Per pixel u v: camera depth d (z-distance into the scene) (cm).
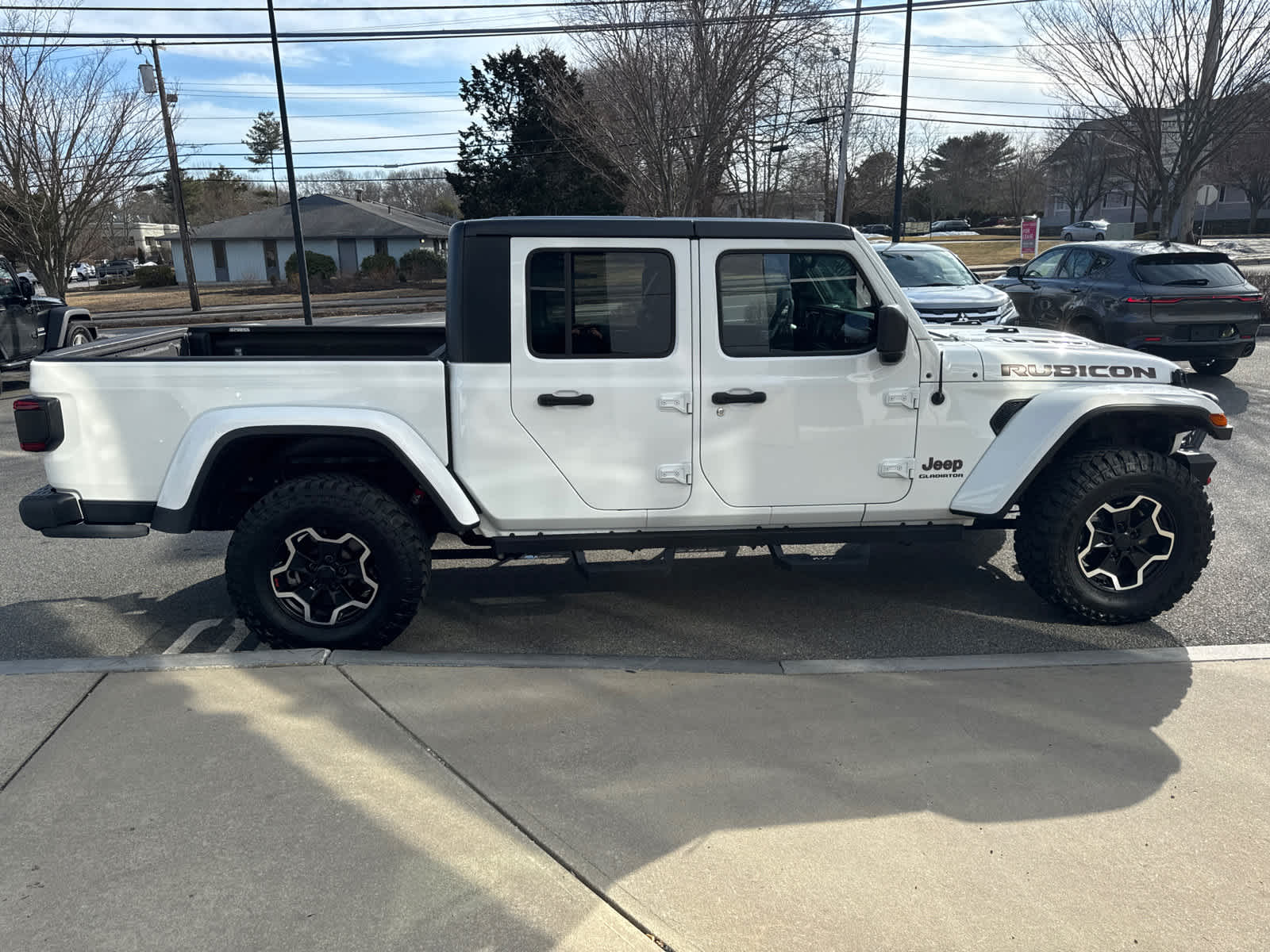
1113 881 263
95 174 2186
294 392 399
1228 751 327
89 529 407
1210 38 1462
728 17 1983
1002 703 363
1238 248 4150
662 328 407
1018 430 427
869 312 417
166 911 248
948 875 265
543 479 410
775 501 424
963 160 7219
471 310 397
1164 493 429
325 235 5034
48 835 278
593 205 3244
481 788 303
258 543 398
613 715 353
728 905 252
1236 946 239
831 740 336
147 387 397
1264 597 486
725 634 452
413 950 235
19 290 1355
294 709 352
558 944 238
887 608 481
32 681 372
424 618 476
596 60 2178
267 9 1727
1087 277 1107
